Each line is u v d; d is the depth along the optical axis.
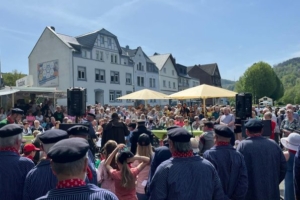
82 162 1.75
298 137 4.11
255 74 69.25
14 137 2.93
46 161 2.63
